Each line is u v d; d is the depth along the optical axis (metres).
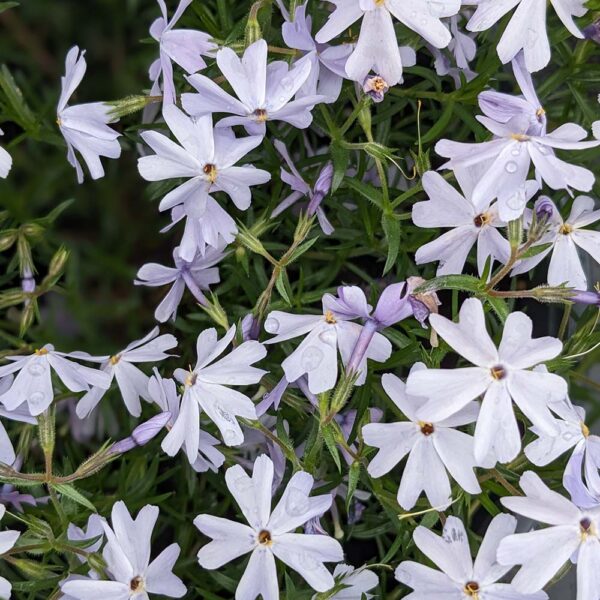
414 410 0.26
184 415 0.27
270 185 0.31
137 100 0.28
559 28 0.30
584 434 0.26
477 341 0.25
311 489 0.27
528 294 0.26
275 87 0.26
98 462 0.26
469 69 0.30
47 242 0.33
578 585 0.26
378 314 0.26
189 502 0.32
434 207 0.27
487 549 0.26
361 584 0.27
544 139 0.26
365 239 0.30
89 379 0.27
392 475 0.30
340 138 0.28
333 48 0.27
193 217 0.27
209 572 0.30
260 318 0.28
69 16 0.35
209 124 0.26
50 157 0.33
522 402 0.25
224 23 0.29
